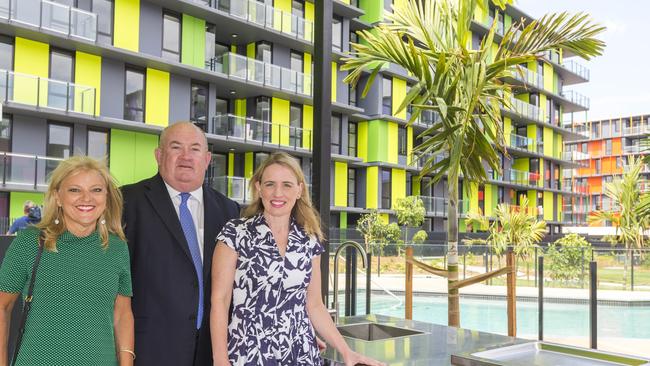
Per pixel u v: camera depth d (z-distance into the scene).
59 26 15.84
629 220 18.22
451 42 4.97
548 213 36.03
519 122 34.56
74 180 2.03
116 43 17.42
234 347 2.10
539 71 35.00
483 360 1.99
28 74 15.28
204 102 20.00
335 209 24.08
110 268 2.11
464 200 30.44
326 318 2.31
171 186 2.57
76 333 2.00
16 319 2.74
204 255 2.52
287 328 2.14
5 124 15.49
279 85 21.52
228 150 21.80
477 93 4.33
